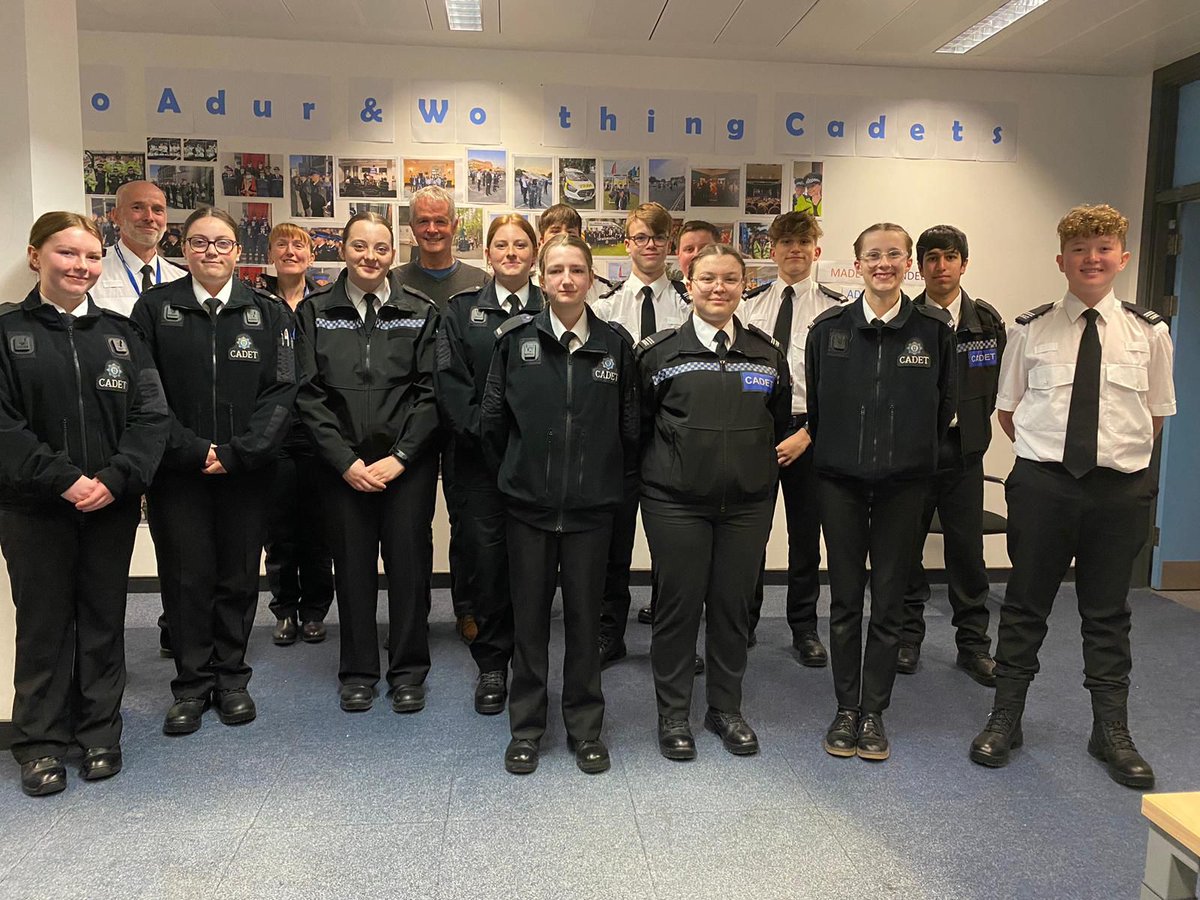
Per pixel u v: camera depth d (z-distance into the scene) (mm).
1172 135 4480
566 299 2270
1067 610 4043
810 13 3729
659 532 2412
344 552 2715
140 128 4141
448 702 2865
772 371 2438
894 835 2088
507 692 2801
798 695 2969
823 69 4434
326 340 2662
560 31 3996
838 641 2531
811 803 2230
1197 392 4594
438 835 2062
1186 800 1223
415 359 2711
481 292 2744
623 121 4363
